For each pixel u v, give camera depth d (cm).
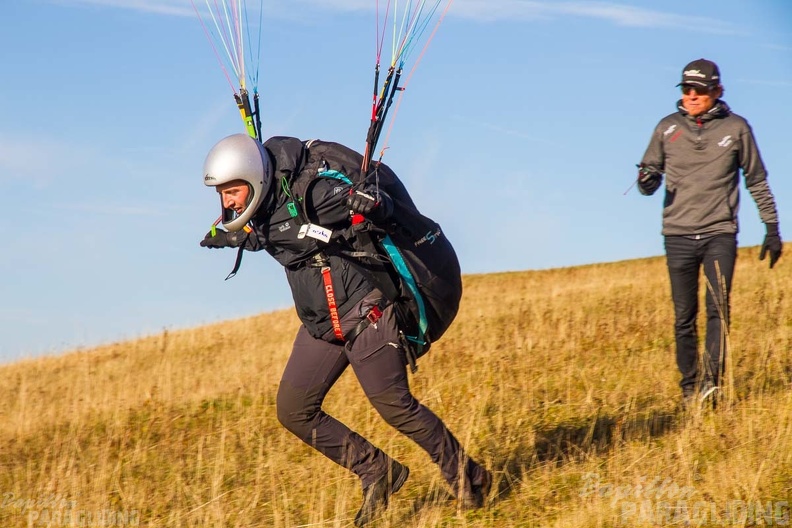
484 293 7075
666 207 2186
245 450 2316
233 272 1662
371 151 1531
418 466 2023
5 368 4859
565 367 2795
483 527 1638
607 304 4044
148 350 4841
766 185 2094
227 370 3566
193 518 1838
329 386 1705
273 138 1609
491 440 2144
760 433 1833
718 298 2098
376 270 1569
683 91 2098
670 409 2177
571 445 1992
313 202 1525
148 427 2641
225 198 1549
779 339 2781
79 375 4069
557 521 1592
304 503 1861
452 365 2988
